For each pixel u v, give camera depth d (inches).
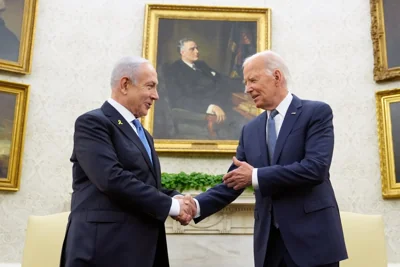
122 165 101.0
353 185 205.5
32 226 151.4
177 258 183.8
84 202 98.3
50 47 218.8
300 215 99.0
